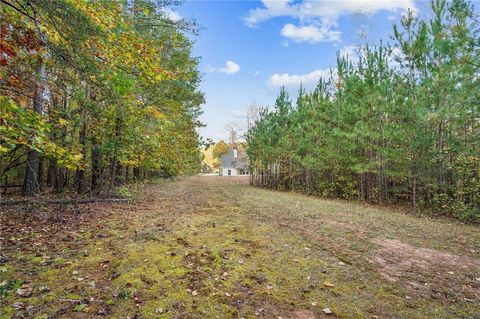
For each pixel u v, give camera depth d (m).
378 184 14.70
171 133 11.80
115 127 10.08
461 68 9.33
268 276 4.00
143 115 8.96
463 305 3.35
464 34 8.34
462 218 9.91
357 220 8.69
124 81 4.59
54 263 4.15
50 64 5.44
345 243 5.91
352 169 15.20
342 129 16.33
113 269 4.01
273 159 25.55
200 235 6.07
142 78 4.84
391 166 13.52
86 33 4.29
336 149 16.86
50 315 2.79
